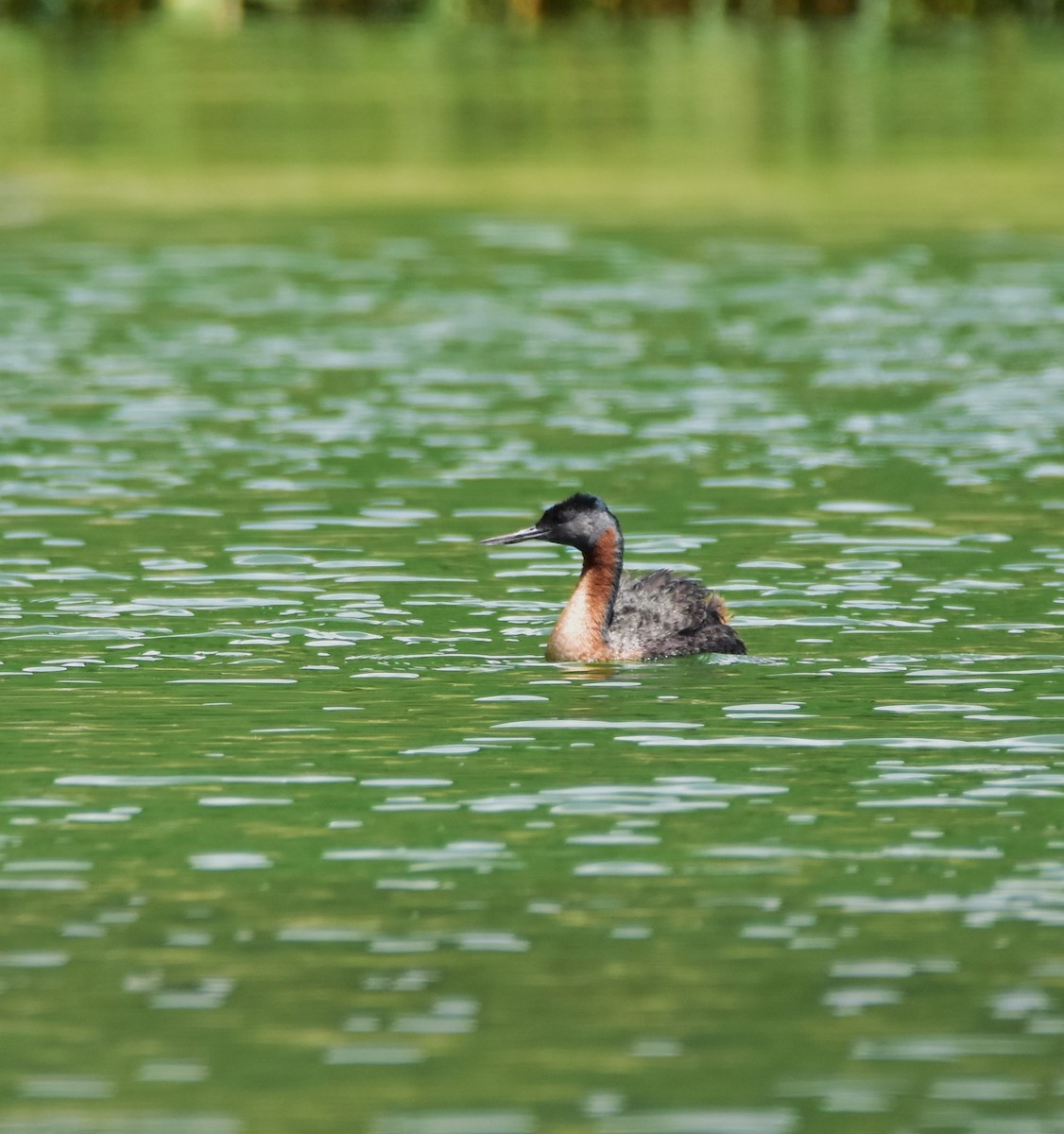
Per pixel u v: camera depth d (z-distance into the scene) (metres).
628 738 14.18
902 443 23.28
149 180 42.75
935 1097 9.31
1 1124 9.09
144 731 14.30
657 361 27.53
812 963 10.65
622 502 20.91
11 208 39.75
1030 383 26.16
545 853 12.12
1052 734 14.21
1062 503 20.81
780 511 20.53
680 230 37.56
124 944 10.88
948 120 50.88
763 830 12.48
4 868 11.89
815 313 30.55
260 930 11.06
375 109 51.81
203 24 65.62
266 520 20.30
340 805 12.90
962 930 11.05
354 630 16.86
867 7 68.94
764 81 57.06
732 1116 9.16
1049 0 70.75
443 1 67.25
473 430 23.95
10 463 22.45
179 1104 9.27
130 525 20.06
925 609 17.39
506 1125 9.08
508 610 17.53
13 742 14.05
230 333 29.28
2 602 17.52
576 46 62.94
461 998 10.27
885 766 13.59
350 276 33.44
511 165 44.44
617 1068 9.59
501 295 31.97
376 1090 9.40
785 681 15.49
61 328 29.58
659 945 10.87
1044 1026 9.97
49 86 54.81
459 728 14.39
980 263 34.38
